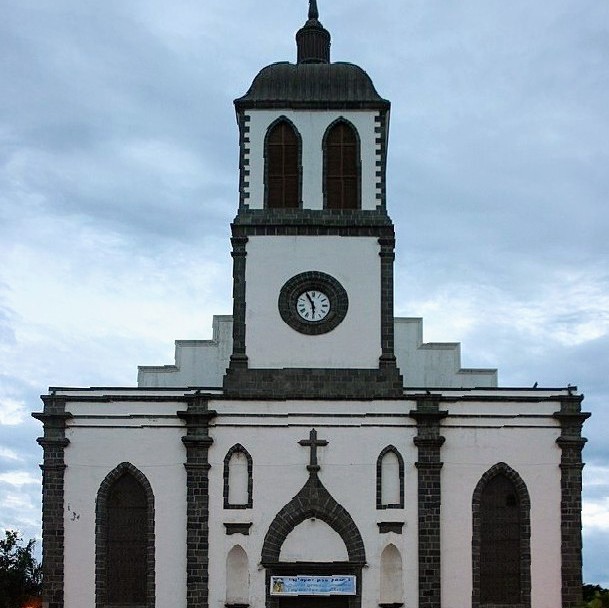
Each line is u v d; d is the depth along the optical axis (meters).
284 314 46.22
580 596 43.97
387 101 47.88
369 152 47.78
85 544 44.19
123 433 44.91
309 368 45.69
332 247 46.88
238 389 45.31
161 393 45.12
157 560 43.97
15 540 66.19
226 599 43.34
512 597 44.12
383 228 46.97
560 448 44.88
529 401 45.09
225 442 44.44
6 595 62.66
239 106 47.97
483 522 44.53
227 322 53.34
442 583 43.84
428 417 44.50
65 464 44.69
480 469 44.66
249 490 44.12
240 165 47.66
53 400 45.06
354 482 44.25
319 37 51.34
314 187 47.44
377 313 46.28
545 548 44.25
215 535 43.78
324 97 48.16
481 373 53.78
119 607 43.78
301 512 43.94
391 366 45.72
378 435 44.56
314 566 43.59
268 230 46.91
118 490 44.78
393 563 43.91
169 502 44.38
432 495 44.06
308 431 44.59
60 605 43.78
